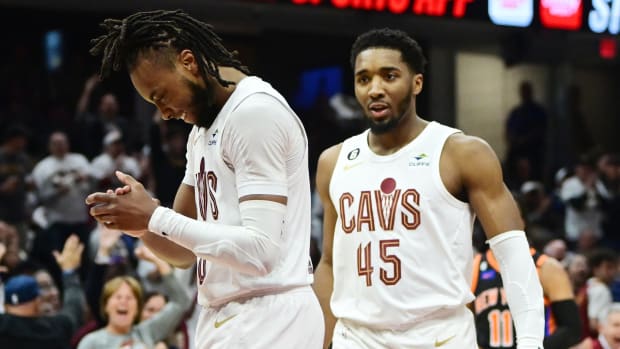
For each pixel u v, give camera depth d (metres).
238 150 3.78
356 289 4.81
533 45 15.05
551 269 5.92
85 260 10.78
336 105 15.12
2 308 8.34
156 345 7.34
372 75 4.75
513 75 16.91
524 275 4.55
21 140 11.65
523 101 15.96
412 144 4.77
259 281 3.87
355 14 12.18
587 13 12.80
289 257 3.92
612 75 18.11
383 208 4.74
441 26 13.62
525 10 12.40
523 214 6.81
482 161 4.62
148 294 7.73
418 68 4.81
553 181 16.20
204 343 4.00
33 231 11.56
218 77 3.81
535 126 15.86
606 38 13.71
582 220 13.50
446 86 16.16
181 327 8.17
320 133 14.99
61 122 14.59
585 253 11.30
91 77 14.91
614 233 13.58
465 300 4.67
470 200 4.68
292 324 3.89
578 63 17.75
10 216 11.26
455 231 4.68
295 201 3.94
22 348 7.15
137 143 13.30
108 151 12.06
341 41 16.25
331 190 4.96
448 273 4.65
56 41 15.95
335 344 4.89
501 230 4.59
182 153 11.16
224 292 3.91
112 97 13.37
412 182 4.71
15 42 15.67
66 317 7.48
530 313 4.53
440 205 4.67
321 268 5.09
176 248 4.22
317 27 13.47
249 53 15.92
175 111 3.88
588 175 13.70
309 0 11.47
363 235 4.79
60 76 15.40
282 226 3.86
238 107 3.80
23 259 9.66
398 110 4.74
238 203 3.86
